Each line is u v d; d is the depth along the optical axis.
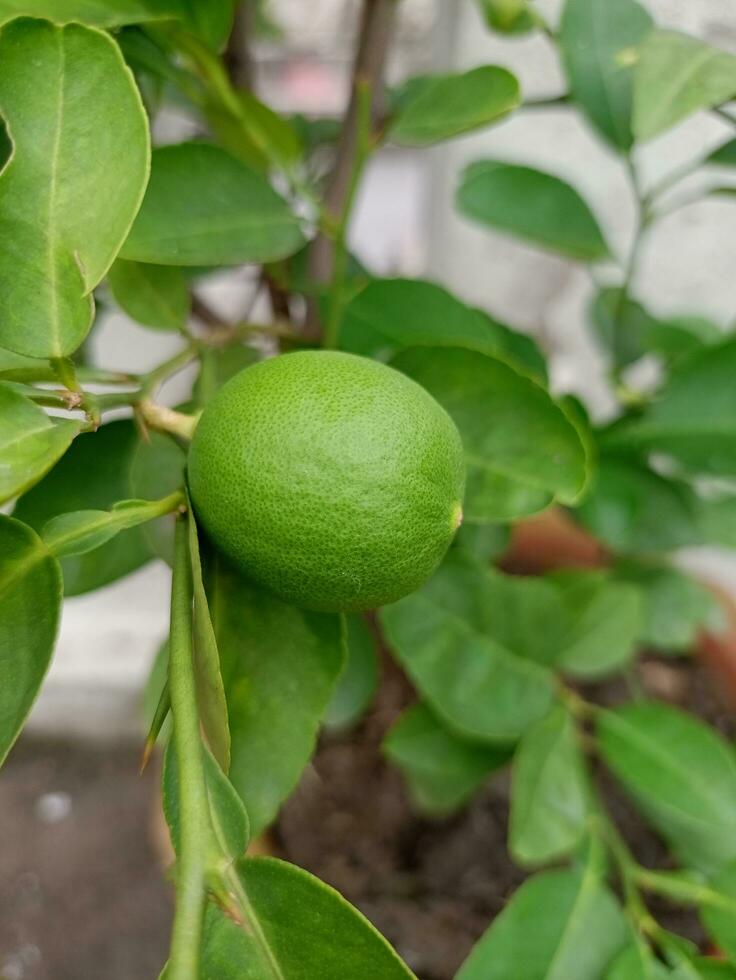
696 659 0.27
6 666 0.10
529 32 0.19
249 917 0.10
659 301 0.30
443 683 0.17
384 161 0.43
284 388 0.11
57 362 0.11
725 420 0.19
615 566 0.24
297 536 0.11
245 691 0.12
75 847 0.32
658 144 0.27
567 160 0.28
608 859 0.19
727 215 0.28
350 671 0.18
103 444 0.15
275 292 0.20
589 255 0.19
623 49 0.17
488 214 0.20
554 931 0.15
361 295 0.17
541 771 0.17
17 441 0.10
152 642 0.36
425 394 0.12
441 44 0.27
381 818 0.24
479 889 0.22
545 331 0.31
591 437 0.19
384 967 0.10
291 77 0.37
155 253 0.13
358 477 0.10
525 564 0.27
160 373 0.14
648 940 0.16
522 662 0.18
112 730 0.35
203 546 0.12
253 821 0.12
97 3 0.13
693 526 0.20
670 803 0.17
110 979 0.29
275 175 0.22
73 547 0.11
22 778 0.34
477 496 0.14
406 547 0.11
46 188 0.11
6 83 0.11
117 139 0.11
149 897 0.31
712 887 0.16
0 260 0.11
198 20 0.14
